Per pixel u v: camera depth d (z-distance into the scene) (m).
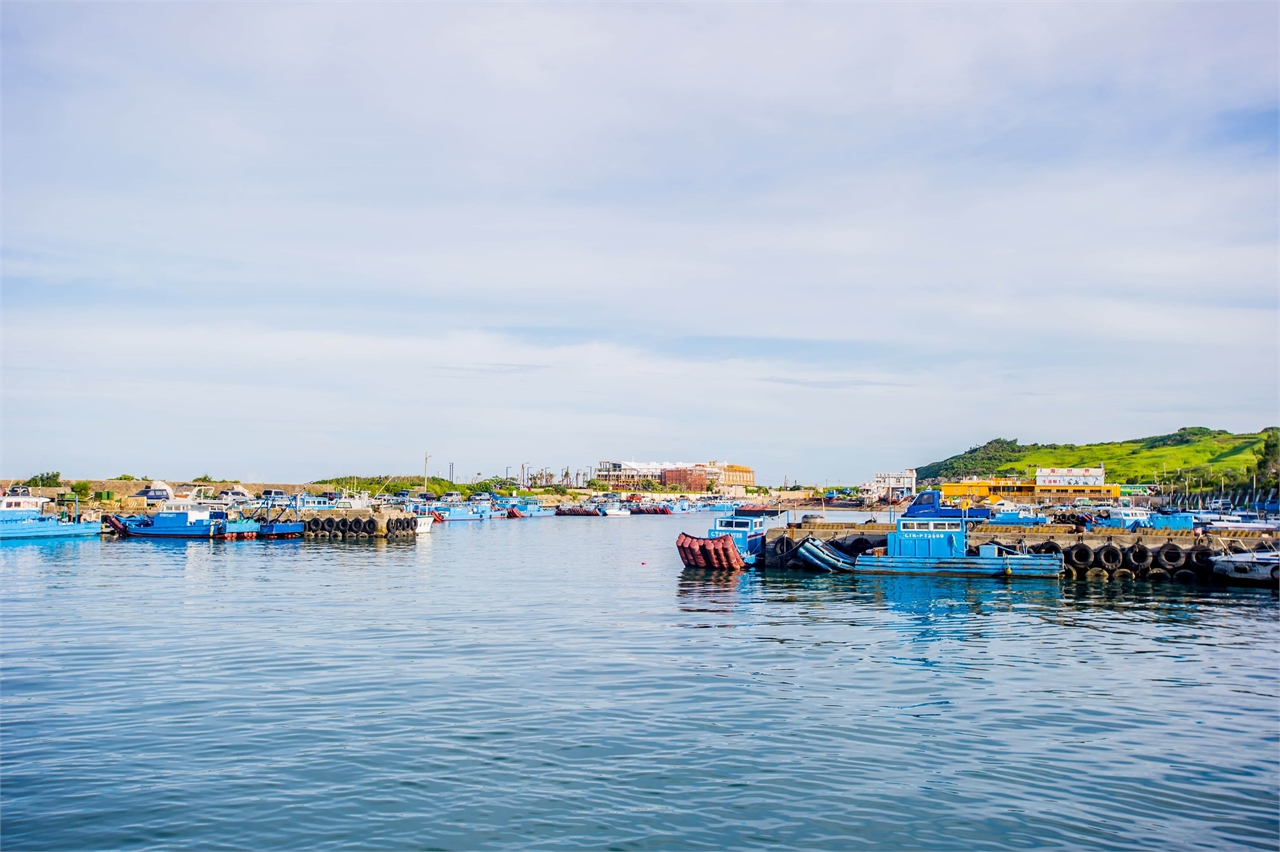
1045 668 40.81
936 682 37.97
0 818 23.23
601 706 33.75
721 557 85.56
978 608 60.00
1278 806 24.59
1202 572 76.19
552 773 26.66
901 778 26.53
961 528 78.94
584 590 70.06
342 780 26.00
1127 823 23.45
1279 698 35.62
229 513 137.12
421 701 34.28
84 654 42.72
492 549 117.88
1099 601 63.50
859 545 88.88
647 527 193.75
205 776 26.23
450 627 51.25
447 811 23.92
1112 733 30.88
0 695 34.84
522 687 36.62
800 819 23.59
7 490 170.12
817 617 55.88
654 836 22.55
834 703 34.47
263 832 22.61
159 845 21.84
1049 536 82.81
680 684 37.31
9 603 59.88
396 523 139.62
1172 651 44.88
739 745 29.31
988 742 29.80
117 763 27.25
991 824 23.33
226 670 39.38
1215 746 29.53
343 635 48.31
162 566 87.31
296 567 88.19
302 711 32.81
